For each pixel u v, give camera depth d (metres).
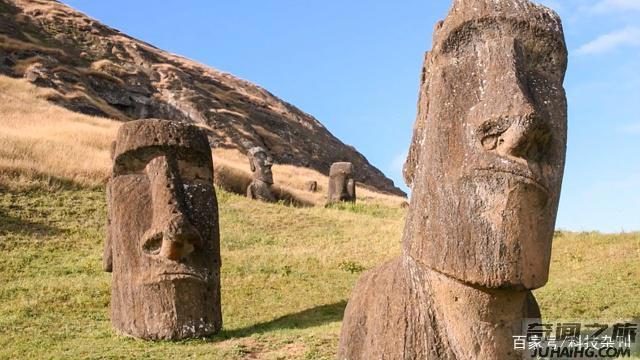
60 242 18.08
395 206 31.70
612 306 10.77
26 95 42.88
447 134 5.57
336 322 11.46
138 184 11.02
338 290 14.29
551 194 5.41
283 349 9.81
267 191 28.81
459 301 5.46
